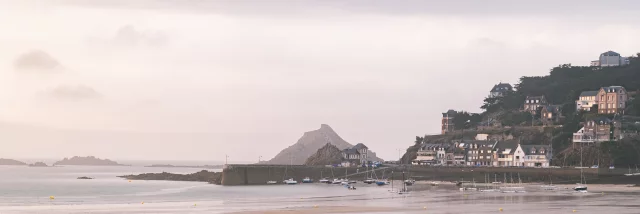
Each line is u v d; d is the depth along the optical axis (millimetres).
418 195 197375
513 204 161625
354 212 145625
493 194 197625
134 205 164500
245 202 174125
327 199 184875
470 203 165875
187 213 144375
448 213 141750
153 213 144125
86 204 169125
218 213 144000
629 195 187875
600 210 144750
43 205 165500
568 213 139625
